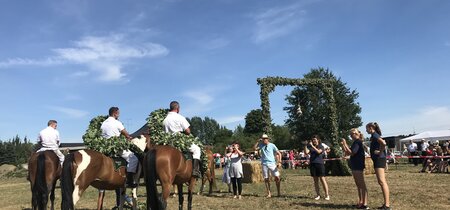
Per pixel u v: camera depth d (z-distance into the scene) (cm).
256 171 1730
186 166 804
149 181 720
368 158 1995
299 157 3136
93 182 770
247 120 6956
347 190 1310
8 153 7412
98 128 901
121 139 830
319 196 1116
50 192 920
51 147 976
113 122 849
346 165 1983
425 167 2036
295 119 5569
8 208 1214
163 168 727
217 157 3647
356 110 5625
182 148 816
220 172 2817
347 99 5597
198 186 1628
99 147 816
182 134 838
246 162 1775
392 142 4388
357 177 943
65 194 711
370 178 1755
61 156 994
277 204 1052
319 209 956
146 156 742
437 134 3419
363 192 945
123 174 820
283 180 1756
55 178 897
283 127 6303
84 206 1152
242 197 1233
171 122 846
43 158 877
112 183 802
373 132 896
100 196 953
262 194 1298
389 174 1914
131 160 836
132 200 915
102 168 773
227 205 1071
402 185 1400
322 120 5291
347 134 5419
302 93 5469
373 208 939
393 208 930
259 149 1242
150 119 891
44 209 865
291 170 2722
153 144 866
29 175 911
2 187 2214
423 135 3469
